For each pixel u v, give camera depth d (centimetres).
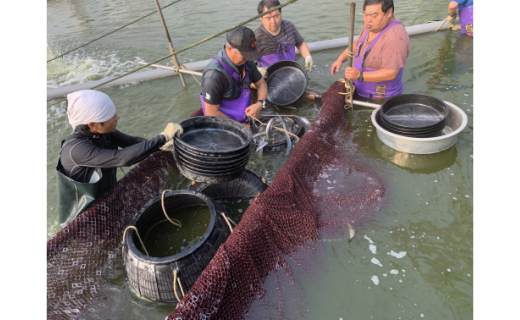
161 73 588
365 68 425
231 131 301
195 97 522
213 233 245
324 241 269
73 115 246
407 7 800
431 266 245
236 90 361
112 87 573
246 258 226
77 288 238
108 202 272
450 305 220
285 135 370
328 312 221
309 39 677
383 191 310
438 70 509
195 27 789
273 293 232
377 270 246
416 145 346
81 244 249
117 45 743
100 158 248
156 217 282
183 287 225
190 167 261
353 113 430
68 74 631
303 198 289
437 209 291
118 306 235
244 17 816
